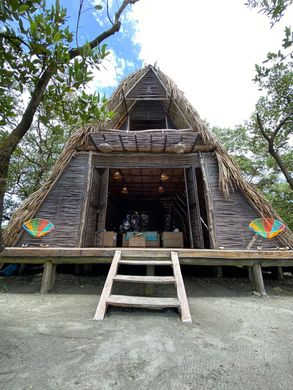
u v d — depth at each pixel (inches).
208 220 208.7
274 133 207.8
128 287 155.6
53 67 69.2
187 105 266.4
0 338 73.1
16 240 184.2
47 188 212.4
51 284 149.6
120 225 503.5
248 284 172.7
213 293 146.9
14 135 67.7
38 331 79.7
